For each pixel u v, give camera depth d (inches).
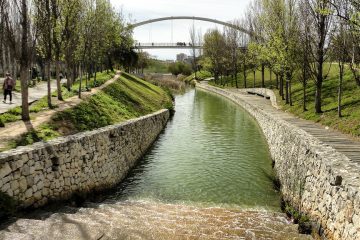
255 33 1945.1
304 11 1013.2
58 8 835.4
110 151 666.8
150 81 2635.3
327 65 1772.9
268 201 585.0
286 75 1321.4
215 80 3435.0
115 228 359.6
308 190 465.7
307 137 583.5
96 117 804.6
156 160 845.8
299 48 1178.6
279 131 805.9
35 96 1090.7
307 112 1055.0
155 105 1489.9
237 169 764.0
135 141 844.6
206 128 1267.2
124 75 2032.5
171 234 367.2
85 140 569.9
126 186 662.5
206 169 763.4
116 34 1908.2
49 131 589.3
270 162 820.0
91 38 1143.6
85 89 1159.6
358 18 504.4
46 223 360.2
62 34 888.3
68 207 475.5
